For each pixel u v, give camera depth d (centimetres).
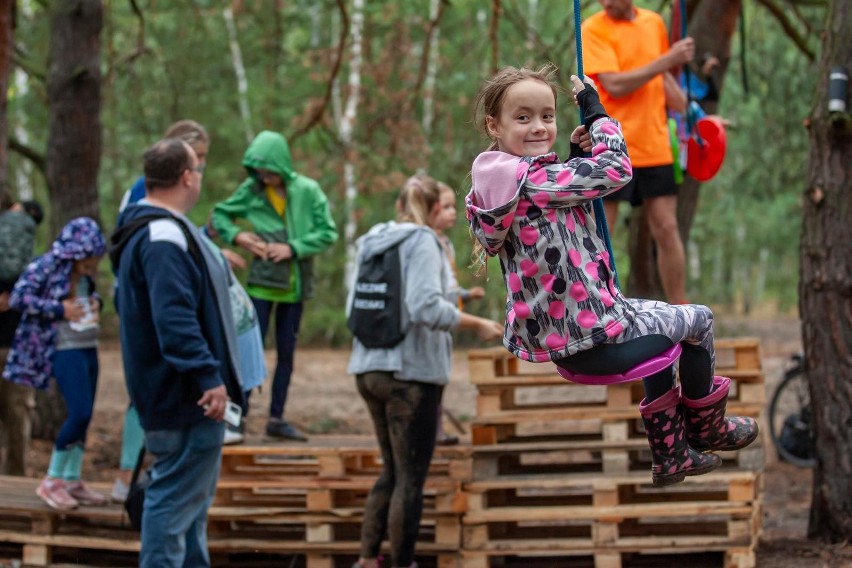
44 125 1430
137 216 471
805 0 1050
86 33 952
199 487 473
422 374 530
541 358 313
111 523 625
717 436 340
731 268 3384
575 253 310
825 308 610
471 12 1588
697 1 891
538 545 583
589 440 606
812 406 624
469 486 585
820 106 607
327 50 1568
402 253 533
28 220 723
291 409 1191
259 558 654
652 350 310
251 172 657
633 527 609
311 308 2189
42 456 918
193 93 1862
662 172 588
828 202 607
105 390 1365
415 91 1153
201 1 1864
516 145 316
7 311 723
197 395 461
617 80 569
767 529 701
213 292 474
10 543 656
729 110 1927
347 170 1603
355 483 599
